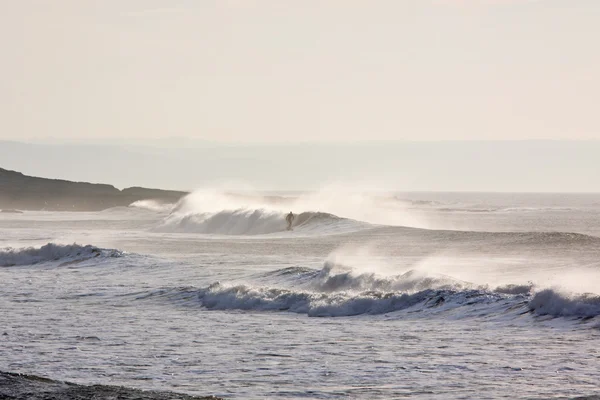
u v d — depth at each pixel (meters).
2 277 91.94
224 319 59.78
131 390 32.69
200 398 31.47
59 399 31.11
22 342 50.03
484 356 42.38
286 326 55.75
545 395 33.94
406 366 40.75
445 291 61.16
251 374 39.97
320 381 38.09
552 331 48.44
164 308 66.56
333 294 64.69
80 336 52.16
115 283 83.06
